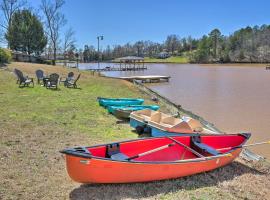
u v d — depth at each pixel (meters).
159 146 6.78
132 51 129.62
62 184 5.55
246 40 116.69
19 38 43.59
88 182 5.27
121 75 48.69
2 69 22.45
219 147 7.40
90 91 18.16
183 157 6.95
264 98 21.58
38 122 9.75
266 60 107.12
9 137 7.98
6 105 12.05
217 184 5.98
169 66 89.38
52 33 47.44
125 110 10.91
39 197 5.06
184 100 20.52
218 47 119.56
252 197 5.65
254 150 9.66
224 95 23.22
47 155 6.88
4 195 5.03
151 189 5.53
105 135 8.91
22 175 5.79
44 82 17.78
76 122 10.18
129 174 5.42
